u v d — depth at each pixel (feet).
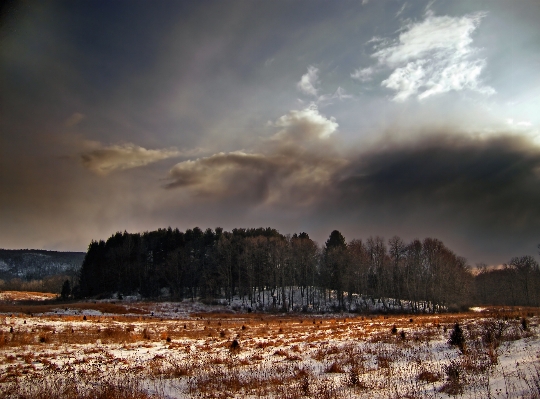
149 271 329.11
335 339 78.74
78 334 85.40
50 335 80.07
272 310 230.48
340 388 38.37
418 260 259.39
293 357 58.03
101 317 144.05
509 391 30.96
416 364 47.01
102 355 62.39
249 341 79.56
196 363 54.85
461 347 52.19
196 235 365.81
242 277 288.51
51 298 321.93
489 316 107.24
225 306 239.50
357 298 275.39
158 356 60.90
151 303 231.71
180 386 43.04
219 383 42.93
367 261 279.28
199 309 220.02
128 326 111.24
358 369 45.73
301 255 277.64
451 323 96.58
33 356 58.34
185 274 302.86
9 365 51.57
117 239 380.78
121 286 317.01
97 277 330.13
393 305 244.63
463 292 246.88
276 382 42.50
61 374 47.44
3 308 171.63
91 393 38.04
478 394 31.68
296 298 280.10
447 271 246.68
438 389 34.68
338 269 266.98
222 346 73.72
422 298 254.68
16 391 38.73
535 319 81.51
